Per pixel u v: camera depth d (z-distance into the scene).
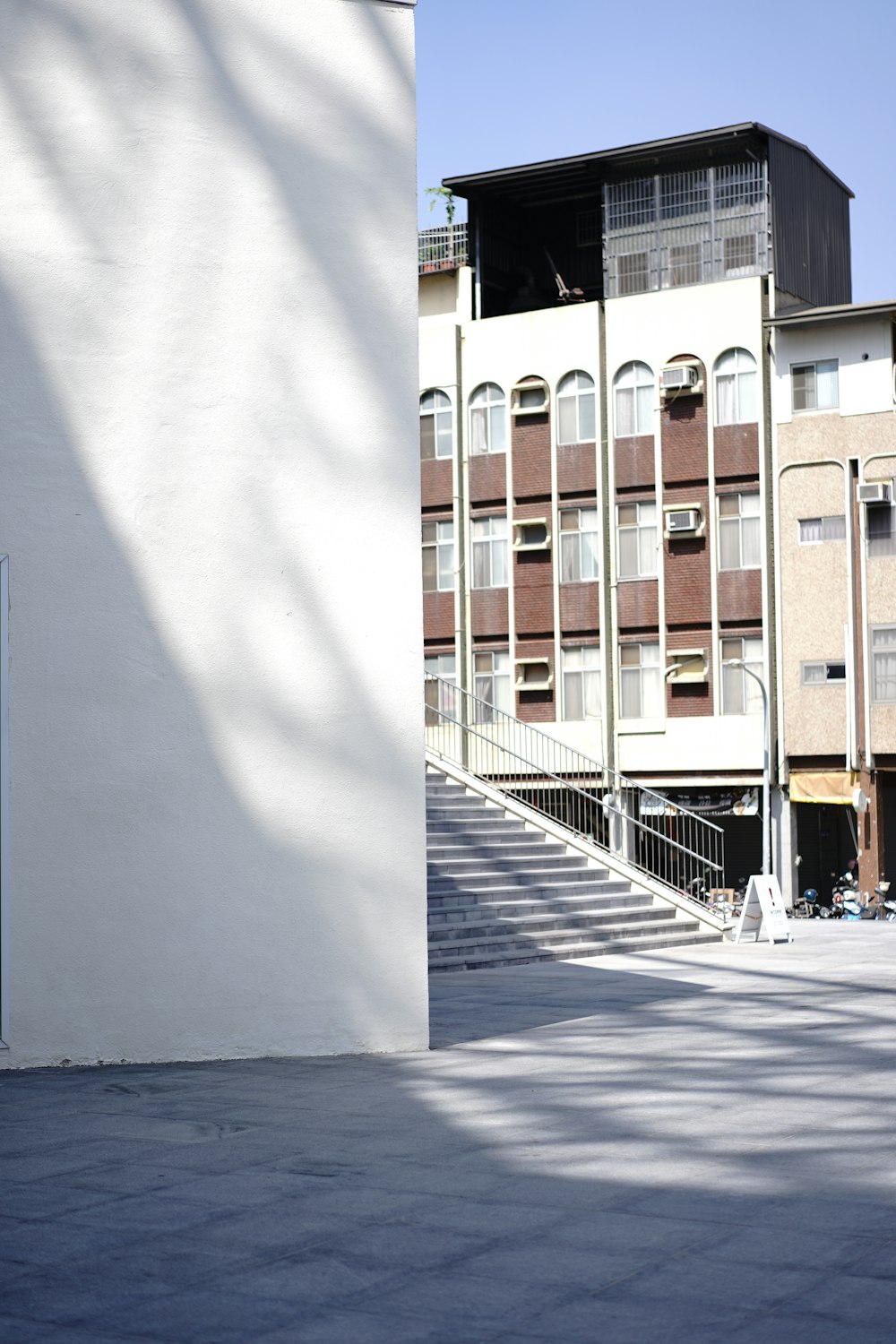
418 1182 6.89
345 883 11.09
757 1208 6.32
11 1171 7.20
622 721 44.84
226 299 11.09
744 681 43.50
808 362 43.16
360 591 11.31
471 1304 5.14
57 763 10.49
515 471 46.59
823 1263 5.50
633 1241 5.84
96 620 10.64
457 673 47.09
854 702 41.91
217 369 11.03
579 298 48.06
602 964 18.14
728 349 43.88
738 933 21.47
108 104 10.88
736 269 44.59
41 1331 4.93
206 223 11.07
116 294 10.83
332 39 11.51
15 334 10.59
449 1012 13.34
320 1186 6.83
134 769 10.66
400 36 11.72
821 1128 7.98
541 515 46.16
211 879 10.77
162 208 10.97
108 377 10.77
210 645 10.88
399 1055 10.94
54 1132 8.14
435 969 17.14
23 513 10.54
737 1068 9.99
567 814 24.48
